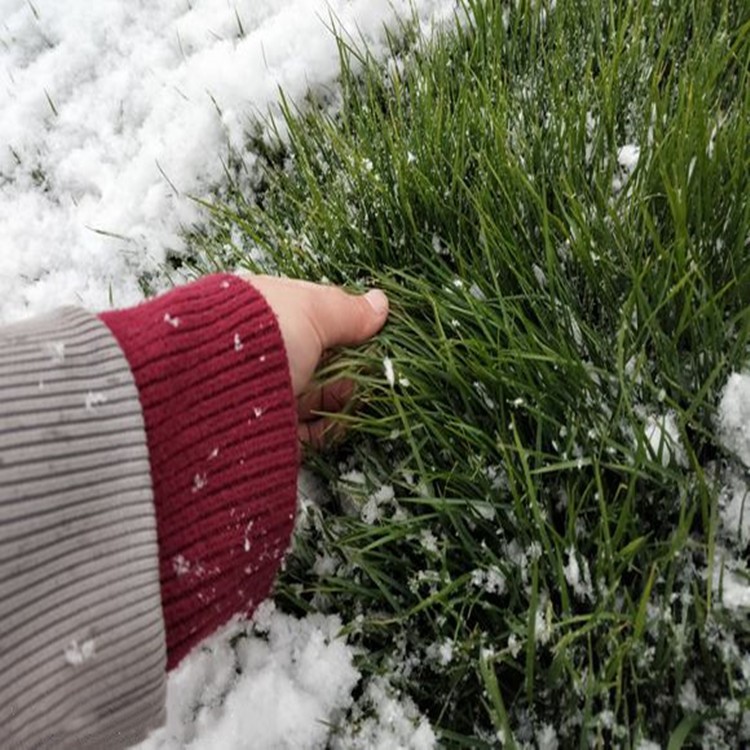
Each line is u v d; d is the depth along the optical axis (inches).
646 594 9.1
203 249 17.1
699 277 10.9
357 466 13.2
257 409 10.0
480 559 11.4
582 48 15.5
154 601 8.4
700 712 9.9
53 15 21.4
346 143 15.6
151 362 9.4
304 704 11.7
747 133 11.9
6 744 7.8
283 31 18.6
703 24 14.1
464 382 11.6
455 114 14.3
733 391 10.4
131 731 8.9
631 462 10.7
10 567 7.8
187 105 18.7
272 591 12.4
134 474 8.6
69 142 19.6
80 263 18.1
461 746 11.0
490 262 11.7
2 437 7.9
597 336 11.7
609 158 12.9
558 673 10.1
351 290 13.2
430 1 18.0
